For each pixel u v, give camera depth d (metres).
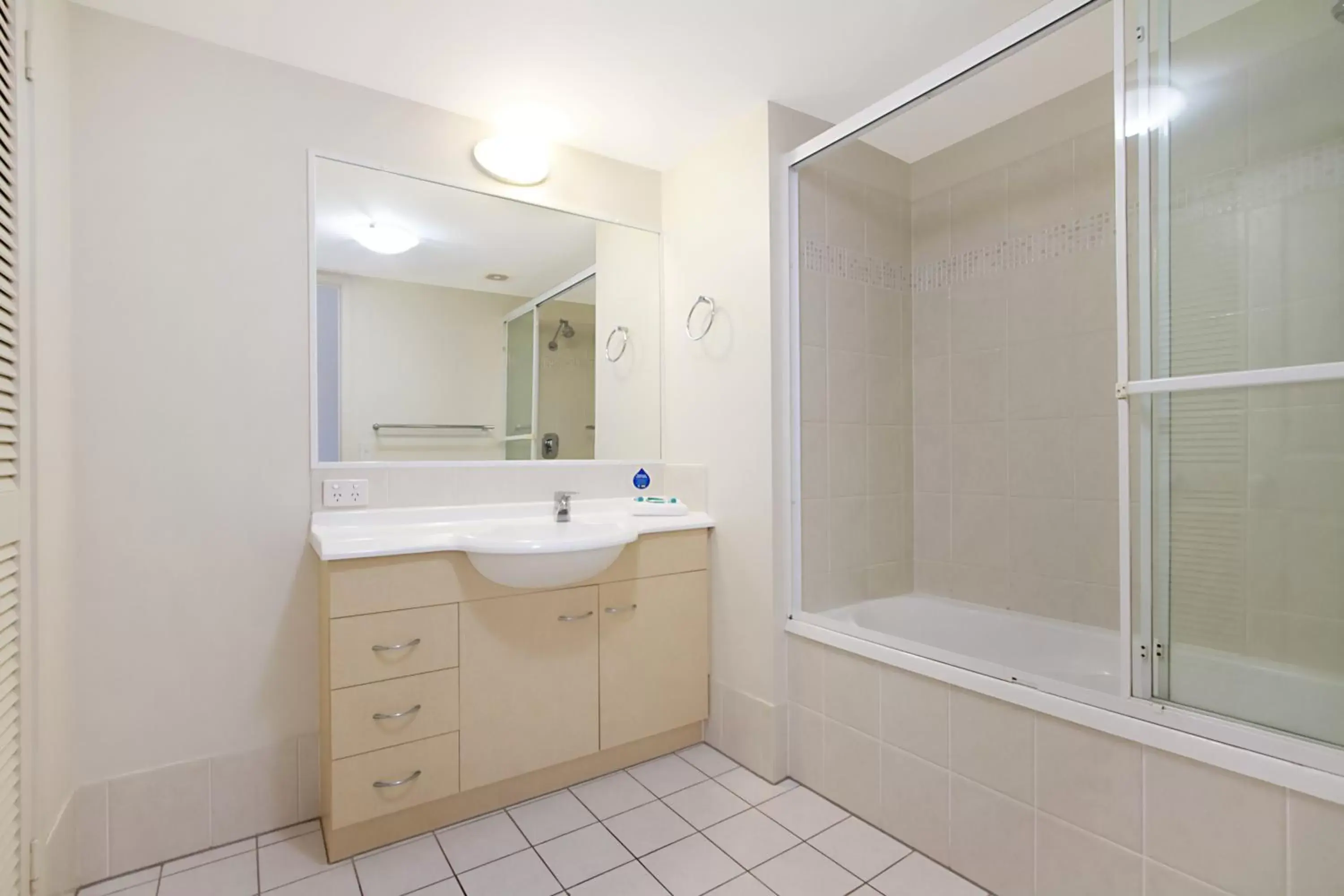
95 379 1.66
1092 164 2.13
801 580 2.21
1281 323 1.32
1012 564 2.37
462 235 2.24
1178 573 1.35
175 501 1.75
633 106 2.20
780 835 1.81
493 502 2.27
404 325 2.13
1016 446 2.36
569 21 1.75
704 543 2.33
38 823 1.40
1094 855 1.38
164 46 1.76
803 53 1.91
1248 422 1.31
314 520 1.95
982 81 2.12
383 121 2.10
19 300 1.32
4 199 1.25
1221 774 1.21
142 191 1.73
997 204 2.40
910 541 2.65
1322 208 1.33
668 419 2.62
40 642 1.42
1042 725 1.47
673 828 1.84
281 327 1.91
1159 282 1.39
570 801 1.99
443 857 1.71
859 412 2.46
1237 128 1.39
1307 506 1.27
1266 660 1.28
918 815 1.73
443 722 1.81
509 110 2.21
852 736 1.92
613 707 2.11
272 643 1.87
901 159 2.66
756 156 2.21
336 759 1.66
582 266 2.48
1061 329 2.22
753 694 2.18
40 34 1.45
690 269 2.51
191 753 1.76
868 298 2.51
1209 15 1.42
